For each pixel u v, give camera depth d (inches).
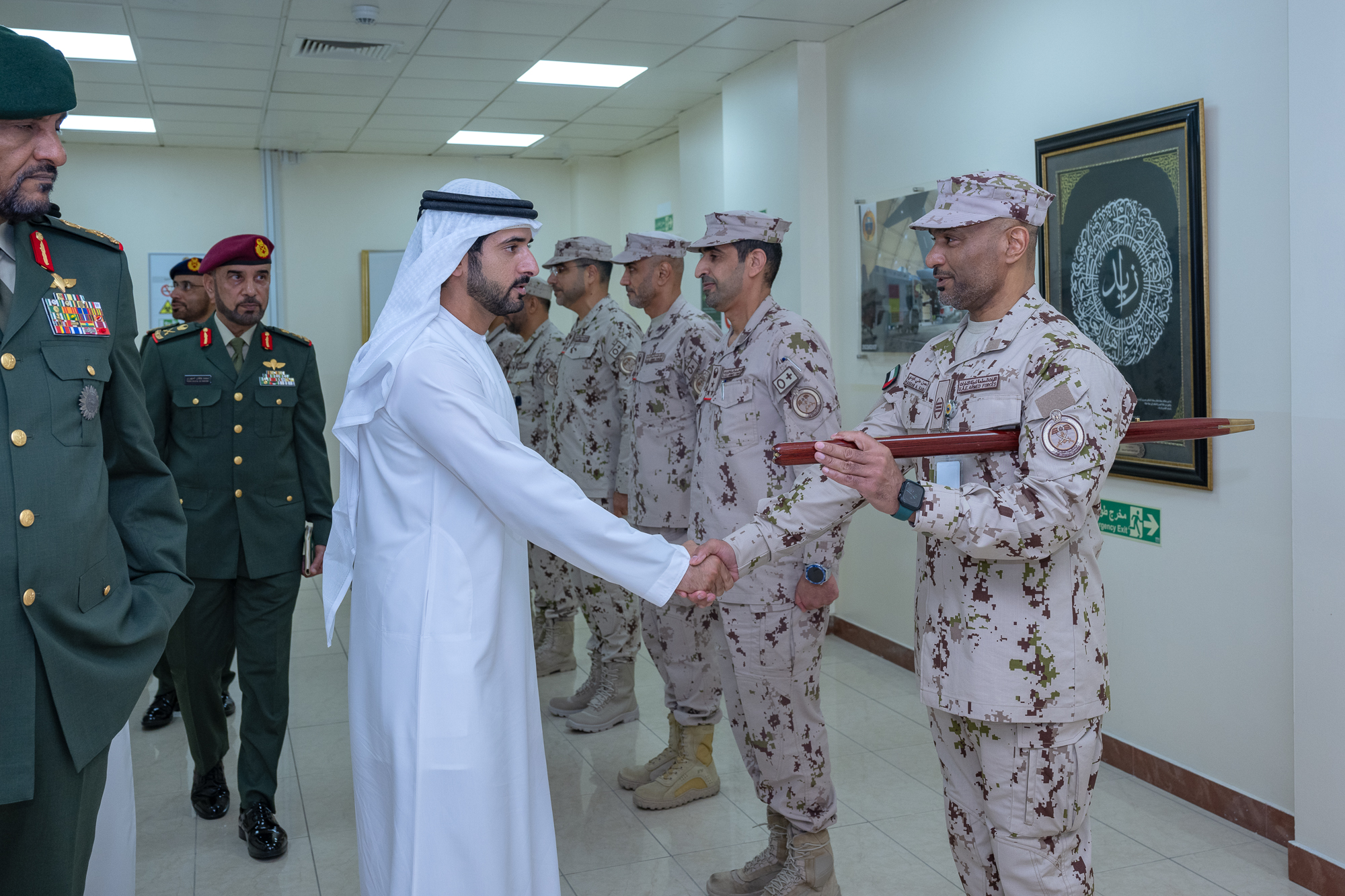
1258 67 111.8
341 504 74.6
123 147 305.0
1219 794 118.3
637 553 70.3
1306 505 100.0
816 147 204.8
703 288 108.0
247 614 117.3
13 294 54.2
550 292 202.2
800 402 97.6
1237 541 115.5
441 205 70.8
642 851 115.9
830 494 81.6
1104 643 72.9
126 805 71.7
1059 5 142.6
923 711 160.6
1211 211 117.8
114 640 57.2
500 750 68.7
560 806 128.4
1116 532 132.3
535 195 348.5
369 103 253.9
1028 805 70.4
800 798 99.3
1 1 172.6
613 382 159.3
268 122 274.5
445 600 67.0
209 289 121.0
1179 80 122.3
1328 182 97.0
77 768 55.1
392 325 69.7
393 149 320.2
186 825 125.2
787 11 182.5
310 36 194.5
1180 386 121.3
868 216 191.0
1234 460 115.3
